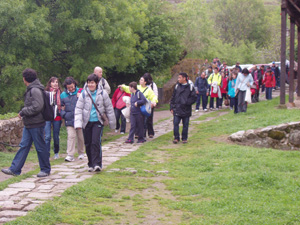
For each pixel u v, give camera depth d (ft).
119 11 54.49
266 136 31.22
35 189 19.16
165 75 96.07
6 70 43.14
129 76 81.30
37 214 15.08
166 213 16.75
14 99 48.49
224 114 54.85
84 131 23.38
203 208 17.03
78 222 14.88
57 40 48.55
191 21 107.24
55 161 28.19
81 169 24.61
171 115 61.82
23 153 21.89
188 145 33.76
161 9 89.45
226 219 15.51
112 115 23.52
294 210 16.20
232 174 22.45
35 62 46.14
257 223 14.92
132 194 19.63
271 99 65.57
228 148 30.30
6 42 44.68
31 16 43.32
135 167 25.46
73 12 49.29
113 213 16.35
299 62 58.49
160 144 34.40
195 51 108.06
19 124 34.76
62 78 56.29
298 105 50.57
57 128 29.68
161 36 81.35
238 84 50.67
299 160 25.38
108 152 31.07
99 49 52.95
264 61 161.99
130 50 57.57
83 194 18.66
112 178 22.30
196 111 63.10
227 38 196.24
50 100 22.13
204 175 23.11
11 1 40.70
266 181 20.62
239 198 18.28
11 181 20.58
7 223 14.05
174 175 23.62
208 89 63.16
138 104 34.91
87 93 23.06
